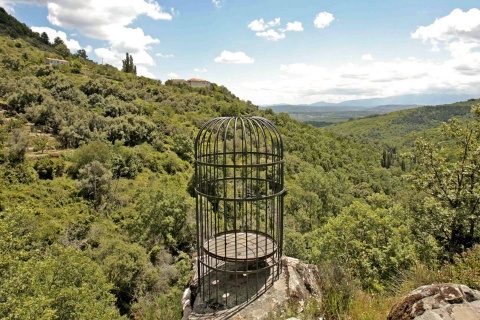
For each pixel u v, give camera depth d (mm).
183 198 28703
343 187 46375
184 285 21094
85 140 37656
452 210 11492
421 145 13453
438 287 3188
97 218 27359
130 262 20625
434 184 13102
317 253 19719
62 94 48094
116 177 34656
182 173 41219
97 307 14852
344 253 15719
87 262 16297
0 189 25312
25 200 25578
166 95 71562
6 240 14227
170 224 26438
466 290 3111
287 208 37219
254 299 4316
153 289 21188
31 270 12969
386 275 13234
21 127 35594
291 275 4879
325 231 21938
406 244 13836
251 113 72875
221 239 5352
